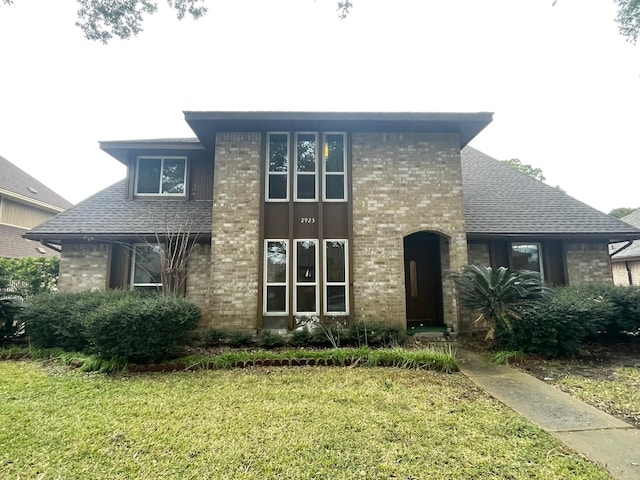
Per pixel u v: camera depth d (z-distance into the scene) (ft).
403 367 20.61
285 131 30.42
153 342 20.36
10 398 15.78
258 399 15.52
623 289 26.68
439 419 13.42
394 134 30.58
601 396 16.15
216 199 29.37
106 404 14.97
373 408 14.46
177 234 29.76
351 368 20.61
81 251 31.45
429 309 33.58
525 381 18.28
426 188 30.09
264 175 29.66
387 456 10.77
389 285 28.84
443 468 10.13
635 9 23.32
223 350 24.35
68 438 11.84
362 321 27.04
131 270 31.30
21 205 59.72
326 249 29.27
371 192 29.81
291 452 10.98
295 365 21.31
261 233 28.91
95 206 33.88
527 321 22.67
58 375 19.57
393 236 29.43
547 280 33.14
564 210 35.19
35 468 10.09
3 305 25.85
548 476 9.71
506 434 12.27
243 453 10.93
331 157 30.42
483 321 25.82
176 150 34.96
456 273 27.45
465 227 31.01
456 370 20.12
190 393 16.33
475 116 28.30
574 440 11.95
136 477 9.71
